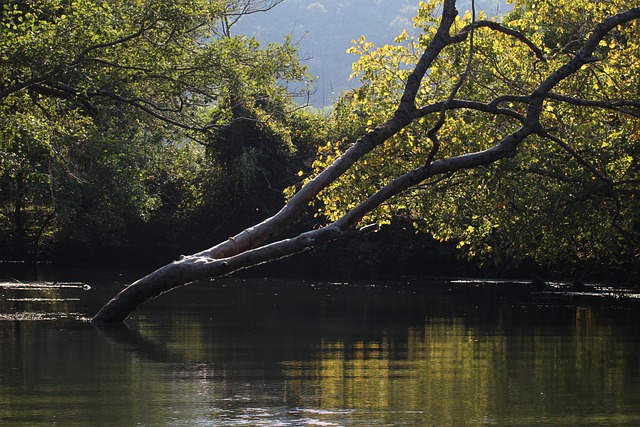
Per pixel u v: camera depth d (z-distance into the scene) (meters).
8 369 13.50
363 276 47.94
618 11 23.66
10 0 25.78
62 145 32.25
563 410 10.56
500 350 16.34
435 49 20.11
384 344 17.16
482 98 23.88
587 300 30.14
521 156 23.16
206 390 11.75
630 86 22.67
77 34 24.25
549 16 24.66
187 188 54.38
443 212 24.77
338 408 10.56
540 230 23.58
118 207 40.97
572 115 23.44
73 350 15.69
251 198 50.88
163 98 30.72
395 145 23.30
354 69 24.02
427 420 9.91
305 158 50.66
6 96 25.52
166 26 26.78
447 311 25.23
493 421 9.89
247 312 24.12
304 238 18.64
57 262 58.22
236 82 29.55
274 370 13.62
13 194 40.72
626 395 11.61
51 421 9.78
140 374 13.10
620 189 23.56
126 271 48.06
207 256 19.55
